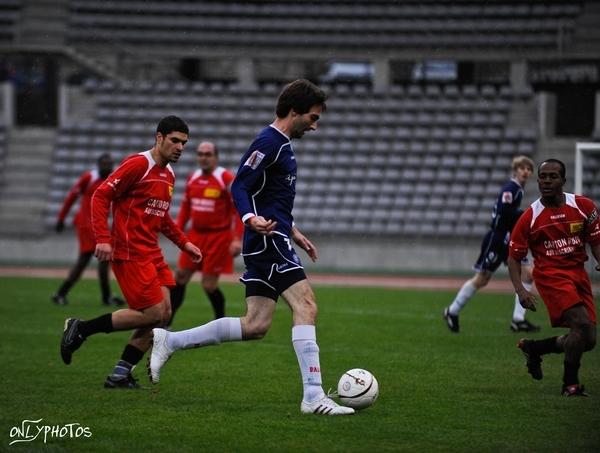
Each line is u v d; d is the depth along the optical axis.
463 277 61.66
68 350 21.23
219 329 19.22
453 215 70.25
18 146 78.75
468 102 77.50
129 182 21.23
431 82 84.25
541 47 80.81
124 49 87.12
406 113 77.56
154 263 21.73
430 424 18.09
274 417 18.62
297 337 18.95
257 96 80.94
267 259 18.95
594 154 72.62
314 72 86.38
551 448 16.20
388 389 22.05
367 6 86.88
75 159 77.94
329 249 69.00
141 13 89.06
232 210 34.12
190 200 34.00
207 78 88.56
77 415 18.78
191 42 86.44
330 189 73.44
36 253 71.50
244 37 86.19
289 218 19.25
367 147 75.56
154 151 21.64
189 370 24.73
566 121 77.88
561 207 21.25
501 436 17.11
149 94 81.56
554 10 83.19
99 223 20.95
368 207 72.19
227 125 79.19
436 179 72.88
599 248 21.33
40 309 39.97
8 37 87.00
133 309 21.41
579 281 21.28
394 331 33.78
